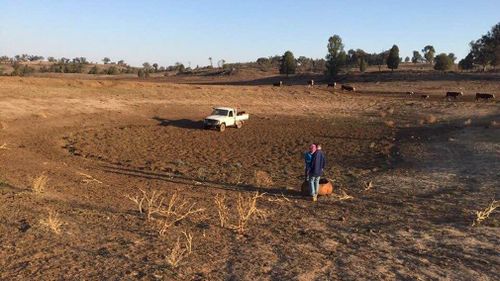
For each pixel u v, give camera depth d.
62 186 13.88
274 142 29.97
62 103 37.59
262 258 8.20
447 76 99.88
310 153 13.65
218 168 20.42
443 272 7.71
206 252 8.41
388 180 17.27
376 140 31.06
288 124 39.91
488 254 8.60
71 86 44.97
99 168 19.12
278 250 8.71
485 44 129.75
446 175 17.88
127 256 7.99
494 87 81.12
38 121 31.25
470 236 9.75
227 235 9.59
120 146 26.28
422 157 23.36
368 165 21.70
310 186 13.70
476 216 11.43
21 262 7.52
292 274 7.49
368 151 26.39
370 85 91.31
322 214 11.88
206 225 10.24
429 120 41.66
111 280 6.95
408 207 12.71
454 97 63.38
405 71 122.81
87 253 8.06
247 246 8.88
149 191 14.28
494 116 43.84
